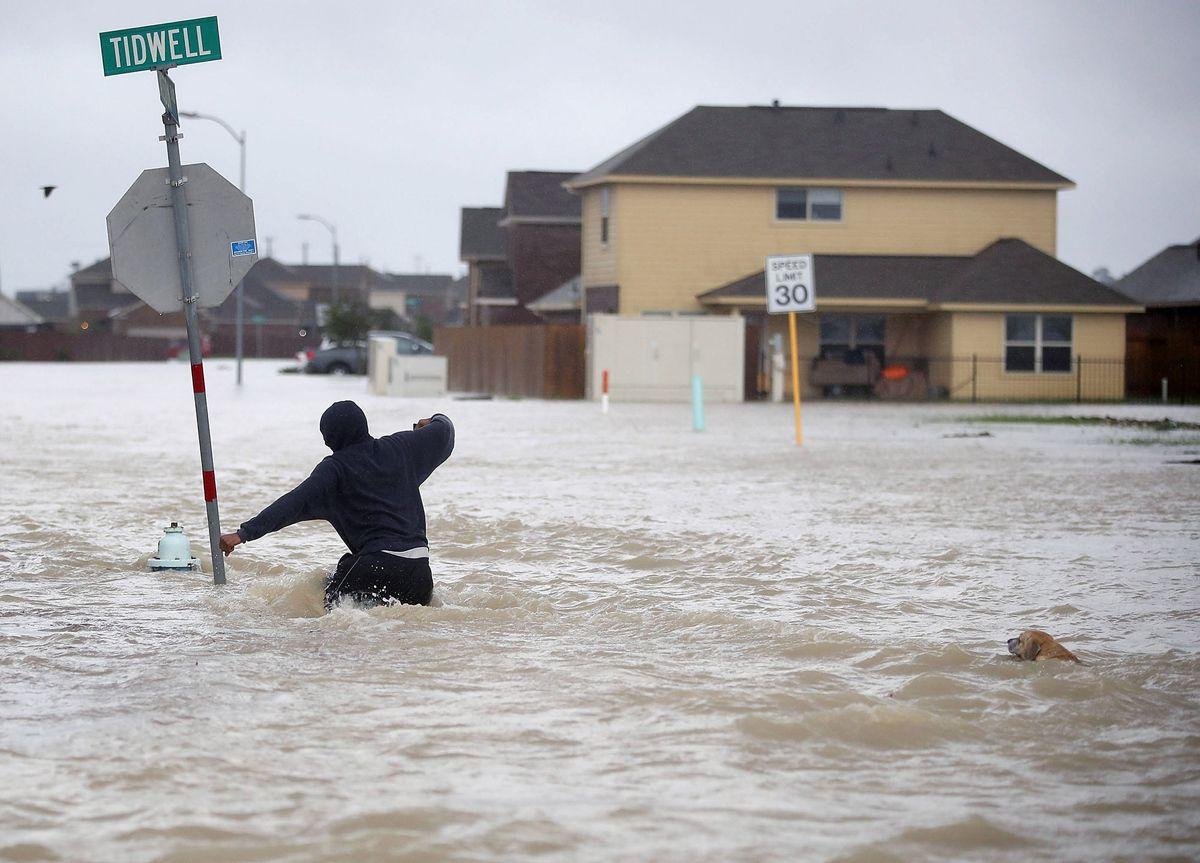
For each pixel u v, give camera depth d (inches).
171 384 5103.3
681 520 1301.7
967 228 4544.8
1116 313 4352.9
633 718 592.1
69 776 504.1
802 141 4566.9
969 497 1518.2
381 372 4264.3
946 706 614.5
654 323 4079.7
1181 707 619.2
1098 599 900.6
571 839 441.7
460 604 875.4
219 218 970.1
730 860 424.5
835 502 1465.3
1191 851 436.8
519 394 4333.2
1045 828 457.4
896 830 453.1
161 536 1179.3
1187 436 2583.7
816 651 731.4
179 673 671.1
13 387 4736.7
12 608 852.0
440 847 432.8
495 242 6466.5
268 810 467.5
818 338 4480.8
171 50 948.6
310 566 1031.0
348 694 631.2
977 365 4315.9
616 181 4419.3
